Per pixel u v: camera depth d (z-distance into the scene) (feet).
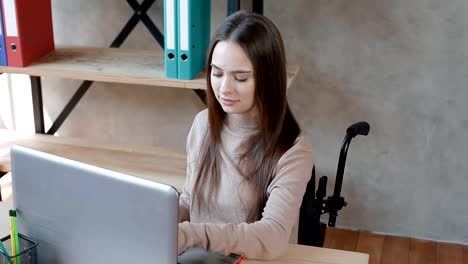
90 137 8.57
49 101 8.39
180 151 7.65
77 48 7.16
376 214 8.29
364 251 7.96
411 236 8.30
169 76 5.85
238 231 3.84
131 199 2.98
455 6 6.84
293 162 4.24
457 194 7.88
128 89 8.16
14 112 8.57
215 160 4.60
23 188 3.44
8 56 6.21
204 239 3.73
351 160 8.01
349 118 7.72
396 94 7.45
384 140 7.77
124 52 7.02
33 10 6.33
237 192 4.46
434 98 7.37
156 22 7.53
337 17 7.18
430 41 7.07
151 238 2.99
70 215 3.26
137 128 8.40
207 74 4.30
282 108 4.15
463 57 7.06
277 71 4.00
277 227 3.95
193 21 5.60
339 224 8.50
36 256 3.51
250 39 3.85
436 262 7.76
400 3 6.96
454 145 7.59
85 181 3.11
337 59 7.41
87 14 7.73
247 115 4.39
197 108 8.05
